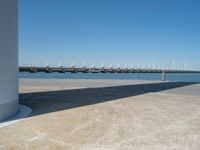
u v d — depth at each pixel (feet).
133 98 42.57
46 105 34.37
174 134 21.06
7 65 25.79
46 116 27.14
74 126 23.11
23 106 33.27
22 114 28.02
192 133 21.40
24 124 23.66
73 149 17.17
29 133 20.79
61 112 29.48
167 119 26.48
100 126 23.24
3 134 20.44
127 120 25.79
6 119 25.55
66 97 43.04
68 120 25.38
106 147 17.67
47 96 44.29
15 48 27.48
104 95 46.37
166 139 19.69
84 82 84.17
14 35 27.09
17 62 28.32
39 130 21.68
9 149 17.03
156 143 18.70
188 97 44.70
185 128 22.98
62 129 22.04
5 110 25.66
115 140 19.26
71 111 30.14
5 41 25.32
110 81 91.71
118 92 51.96
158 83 82.53
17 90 28.60
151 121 25.50
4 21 25.13
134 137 20.07
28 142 18.52
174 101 39.55
